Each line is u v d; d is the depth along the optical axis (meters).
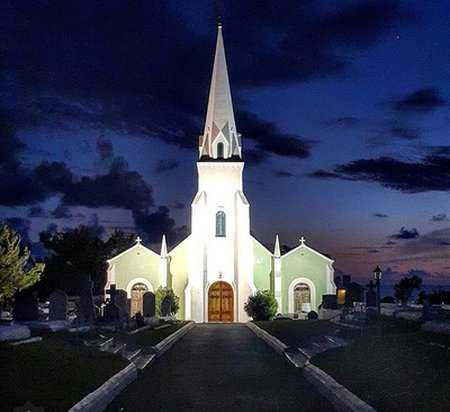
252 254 63.19
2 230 34.28
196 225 63.19
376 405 13.75
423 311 29.14
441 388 14.00
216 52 67.31
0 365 16.06
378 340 22.39
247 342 35.38
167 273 62.78
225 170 64.38
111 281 62.53
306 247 63.81
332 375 18.30
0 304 33.94
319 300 63.31
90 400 14.59
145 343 29.22
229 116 65.75
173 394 17.77
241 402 16.56
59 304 33.22
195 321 61.53
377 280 25.28
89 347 23.02
